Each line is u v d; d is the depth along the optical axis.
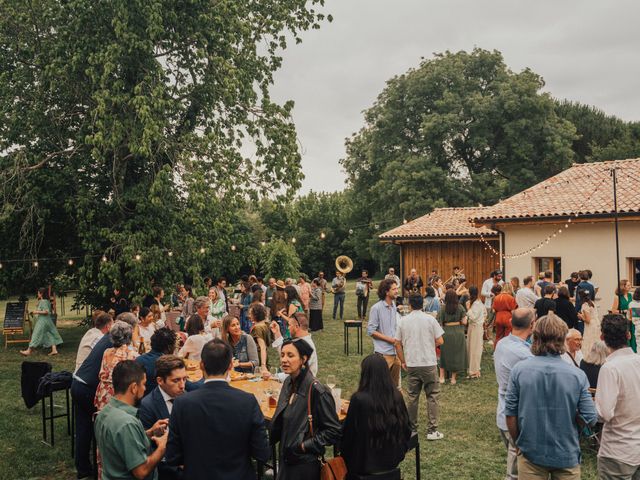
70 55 14.78
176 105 15.59
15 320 16.83
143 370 4.09
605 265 16.33
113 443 3.78
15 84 15.81
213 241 16.80
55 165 16.33
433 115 34.38
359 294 21.30
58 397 10.38
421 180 34.19
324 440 4.16
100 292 15.12
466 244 23.55
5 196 15.38
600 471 4.47
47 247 17.14
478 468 6.71
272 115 16.58
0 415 9.09
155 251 15.09
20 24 15.56
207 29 15.52
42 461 7.12
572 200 17.38
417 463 4.98
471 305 11.75
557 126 35.78
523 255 18.20
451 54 36.84
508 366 5.15
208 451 3.69
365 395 3.96
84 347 7.16
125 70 15.09
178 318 15.16
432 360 7.69
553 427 3.96
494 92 35.81
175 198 16.75
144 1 14.30
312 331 18.17
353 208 47.44
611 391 4.28
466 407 9.39
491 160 36.66
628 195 16.44
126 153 15.97
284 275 27.69
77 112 16.33
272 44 18.20
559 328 4.07
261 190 16.83
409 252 24.98
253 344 8.02
